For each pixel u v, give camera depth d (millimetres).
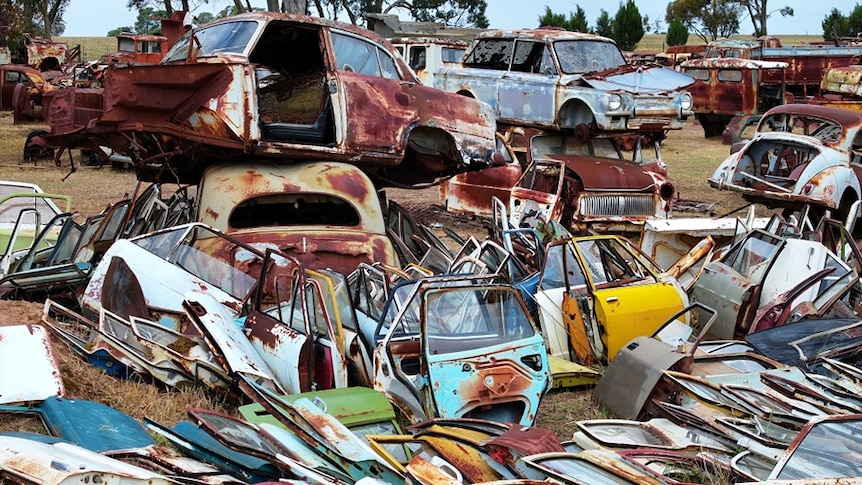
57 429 5879
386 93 11664
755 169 16500
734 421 6512
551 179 14289
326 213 11203
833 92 26766
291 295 8125
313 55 12984
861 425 5270
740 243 10602
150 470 5094
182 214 11391
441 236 15281
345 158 11391
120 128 10906
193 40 11055
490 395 6824
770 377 7449
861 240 15172
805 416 6398
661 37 103562
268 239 9875
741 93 31594
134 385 7445
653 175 14383
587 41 19000
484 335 7098
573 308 9125
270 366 7773
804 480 4781
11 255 10883
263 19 11125
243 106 10453
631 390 7590
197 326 7469
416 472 5176
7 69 34344
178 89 10586
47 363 6820
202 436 5781
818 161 15359
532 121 18422
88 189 19406
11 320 8578
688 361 7594
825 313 9516
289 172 10688
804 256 9828
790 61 35594
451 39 31031
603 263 9523
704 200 20234
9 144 26328
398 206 12547
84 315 8805
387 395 7094
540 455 5320
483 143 12641
